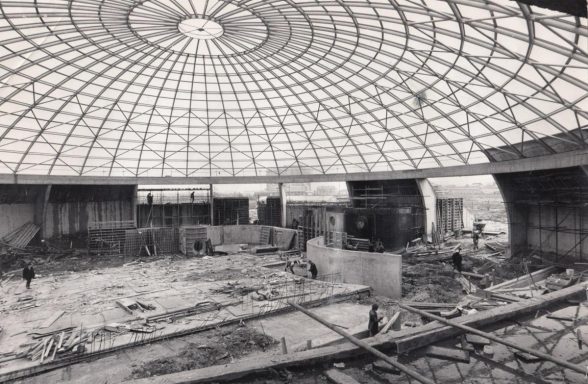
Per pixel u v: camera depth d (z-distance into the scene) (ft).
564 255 99.96
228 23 76.33
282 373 26.05
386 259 85.76
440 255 120.78
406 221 134.31
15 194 130.11
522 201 109.09
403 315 67.92
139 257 131.54
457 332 32.27
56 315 67.77
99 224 149.38
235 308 71.72
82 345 53.93
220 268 110.83
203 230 141.69
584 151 79.92
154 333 59.72
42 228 135.85
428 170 128.57
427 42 70.64
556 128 81.46
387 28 70.33
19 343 56.03
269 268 114.62
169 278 98.32
